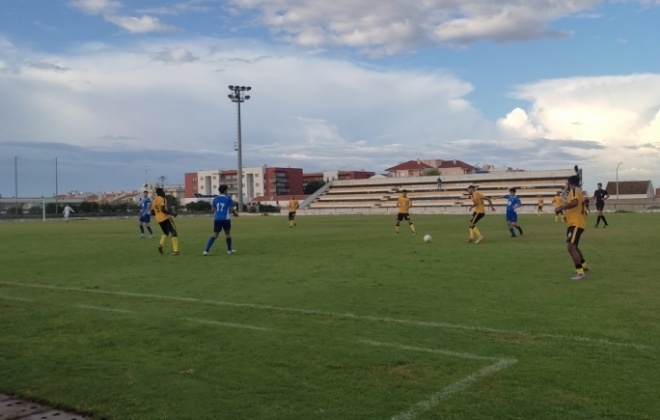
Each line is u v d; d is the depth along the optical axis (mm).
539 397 4910
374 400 4926
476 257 15500
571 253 11352
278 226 37031
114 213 78562
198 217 71188
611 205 66312
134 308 9047
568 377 5383
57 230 37062
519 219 43156
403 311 8414
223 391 5211
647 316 7875
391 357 6102
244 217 62344
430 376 5488
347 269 13344
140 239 26219
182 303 9383
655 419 4441
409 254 16656
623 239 21141
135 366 5973
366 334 7102
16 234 31938
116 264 15352
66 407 4926
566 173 74062
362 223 40938
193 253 18094
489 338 6812
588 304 8758
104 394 5188
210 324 7789
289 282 11445
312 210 79938
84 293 10570
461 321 7707
